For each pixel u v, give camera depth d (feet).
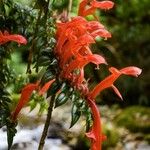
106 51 6.09
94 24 1.87
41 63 1.81
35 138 4.20
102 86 1.87
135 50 6.36
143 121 4.87
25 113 4.50
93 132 1.86
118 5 6.68
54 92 1.78
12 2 2.05
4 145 3.83
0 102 1.94
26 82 2.24
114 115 5.36
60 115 4.96
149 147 4.42
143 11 6.67
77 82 1.80
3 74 2.05
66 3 2.53
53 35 1.93
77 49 1.80
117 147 4.38
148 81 6.03
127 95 5.98
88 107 1.84
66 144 4.35
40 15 1.97
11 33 2.04
